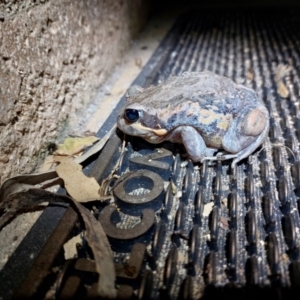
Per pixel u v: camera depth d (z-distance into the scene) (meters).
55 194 0.11
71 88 0.17
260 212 0.11
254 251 0.10
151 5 0.33
